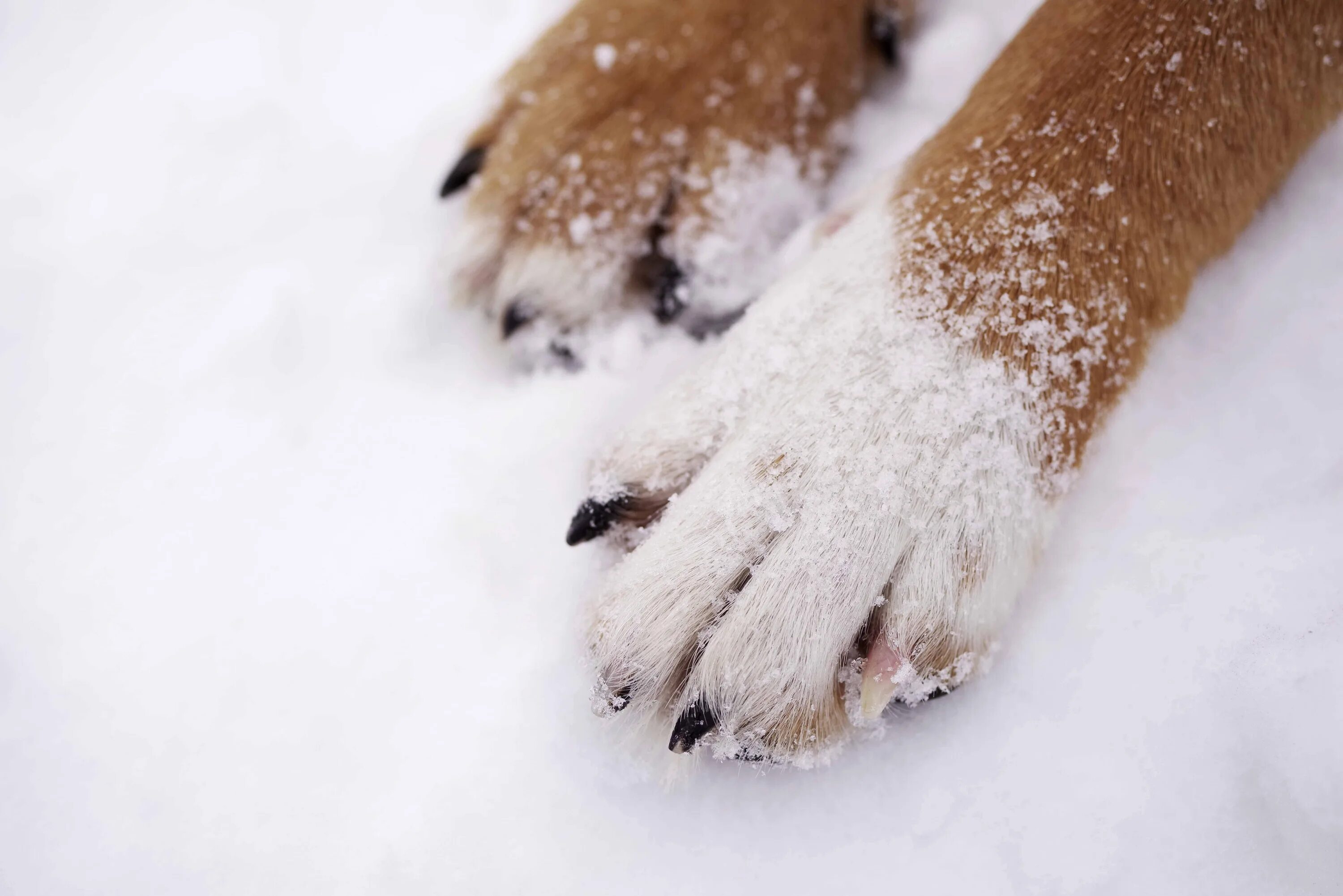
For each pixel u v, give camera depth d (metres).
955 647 0.40
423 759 0.42
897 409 0.41
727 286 0.45
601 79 0.45
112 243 0.51
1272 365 0.44
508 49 0.54
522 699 0.42
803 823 0.41
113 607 0.44
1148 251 0.42
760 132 0.46
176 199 0.51
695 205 0.45
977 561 0.40
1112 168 0.42
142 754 0.43
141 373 0.48
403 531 0.44
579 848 0.41
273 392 0.47
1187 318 0.44
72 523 0.46
